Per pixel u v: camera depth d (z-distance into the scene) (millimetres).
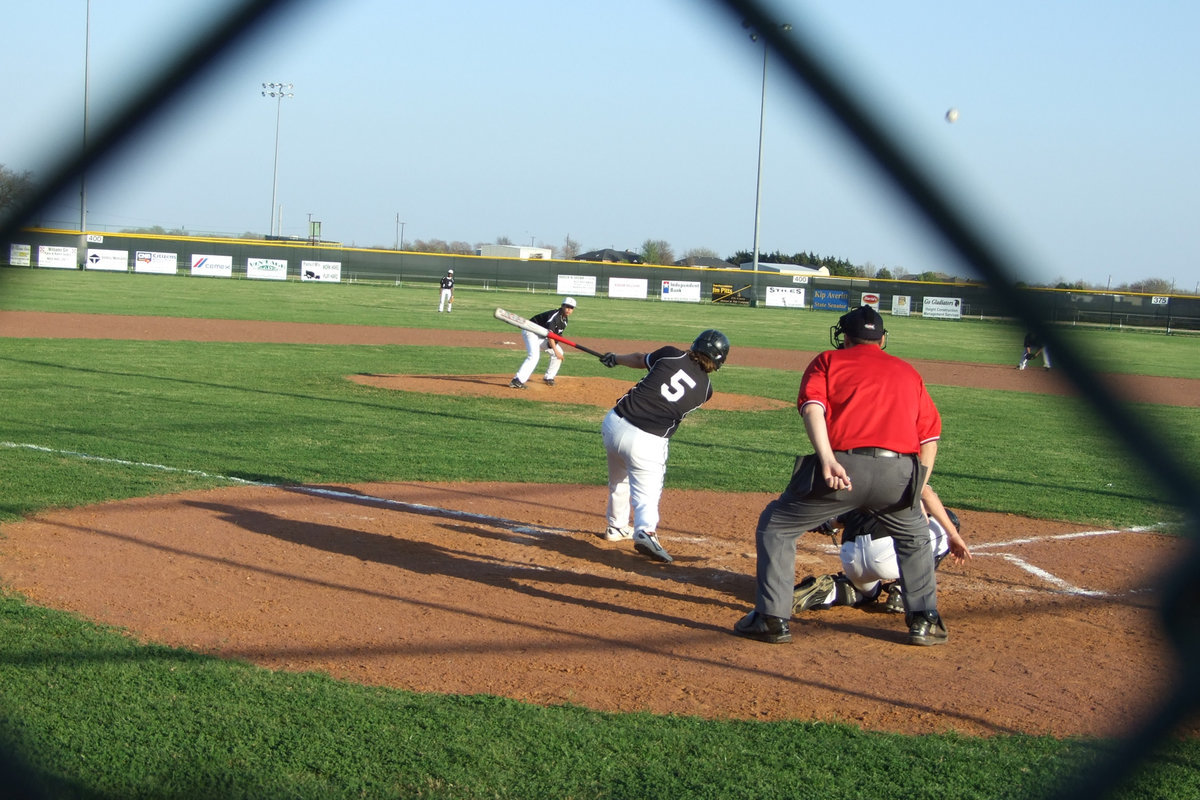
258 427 10906
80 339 19672
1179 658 4809
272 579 5754
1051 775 3621
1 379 13555
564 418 12859
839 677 4617
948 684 4566
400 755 3619
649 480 6504
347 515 7379
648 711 4121
